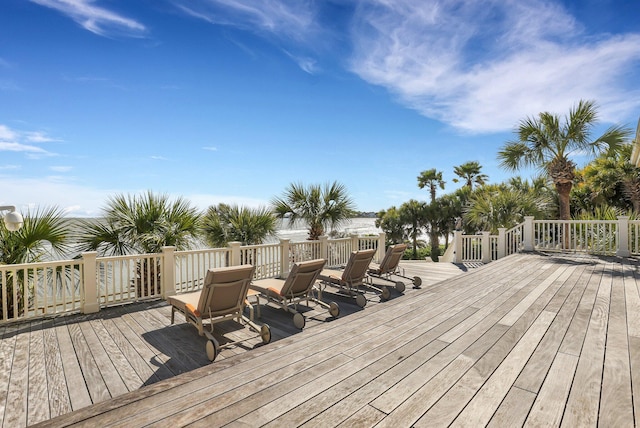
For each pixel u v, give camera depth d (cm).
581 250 928
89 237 636
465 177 2592
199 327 376
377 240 992
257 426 183
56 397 268
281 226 1020
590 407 196
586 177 1516
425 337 314
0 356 346
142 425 185
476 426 180
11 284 497
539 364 254
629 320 357
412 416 190
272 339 397
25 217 529
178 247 689
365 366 255
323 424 184
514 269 687
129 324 448
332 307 482
